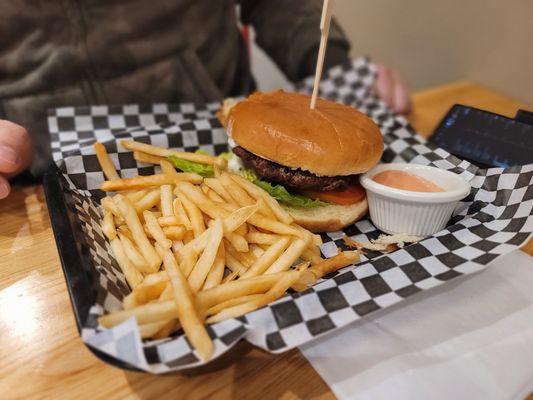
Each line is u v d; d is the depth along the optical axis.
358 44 0.71
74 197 0.27
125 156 0.31
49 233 0.27
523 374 0.19
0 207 0.29
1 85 0.35
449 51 0.63
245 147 0.28
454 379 0.19
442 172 0.29
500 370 0.19
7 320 0.21
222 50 0.45
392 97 0.45
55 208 0.24
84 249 0.22
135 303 0.20
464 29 0.60
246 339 0.19
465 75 0.62
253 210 0.24
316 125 0.27
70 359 0.19
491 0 0.55
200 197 0.25
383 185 0.28
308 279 0.23
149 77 0.39
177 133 0.34
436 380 0.18
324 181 0.28
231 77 0.47
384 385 0.18
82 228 0.24
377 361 0.19
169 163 0.30
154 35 0.39
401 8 0.67
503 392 0.18
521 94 0.55
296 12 0.49
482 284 0.24
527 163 0.29
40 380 0.18
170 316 0.19
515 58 0.55
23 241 0.27
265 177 0.29
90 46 0.36
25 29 0.34
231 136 0.29
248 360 0.20
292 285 0.22
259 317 0.19
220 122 0.36
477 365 0.19
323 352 0.20
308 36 0.48
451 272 0.22
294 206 0.29
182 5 0.40
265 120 0.27
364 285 0.21
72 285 0.19
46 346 0.20
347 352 0.20
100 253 0.23
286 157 0.27
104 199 0.26
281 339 0.18
